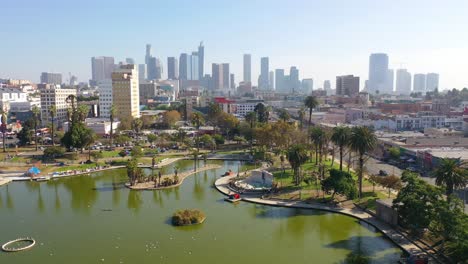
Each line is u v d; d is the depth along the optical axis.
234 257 91.75
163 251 95.12
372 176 139.00
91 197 142.88
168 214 122.75
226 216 120.31
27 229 110.44
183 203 134.50
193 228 110.31
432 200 95.69
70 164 190.75
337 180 125.75
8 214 124.19
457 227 82.69
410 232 100.75
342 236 103.75
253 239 102.25
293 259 90.38
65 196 144.50
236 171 184.88
